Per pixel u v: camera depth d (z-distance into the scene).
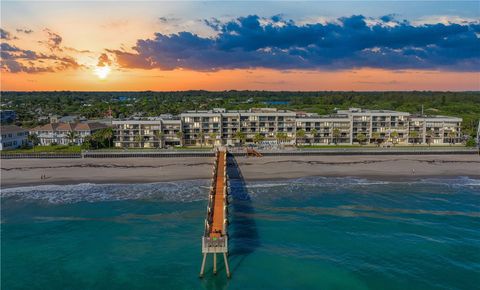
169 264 61.72
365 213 83.62
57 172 115.25
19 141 165.75
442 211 85.12
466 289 54.69
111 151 137.25
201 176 112.69
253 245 68.00
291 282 56.41
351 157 135.38
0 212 84.50
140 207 87.50
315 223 77.88
